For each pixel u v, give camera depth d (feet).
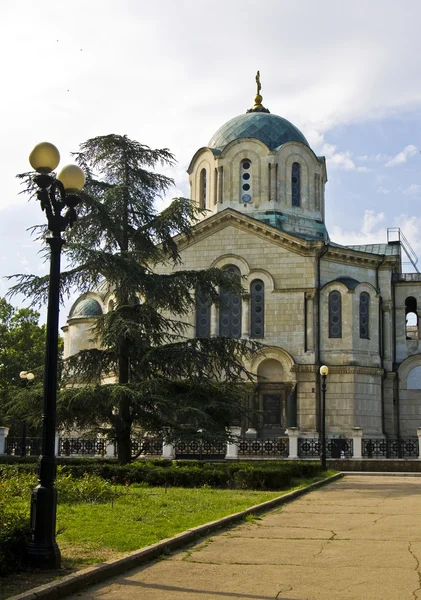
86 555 39.88
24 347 226.38
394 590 33.76
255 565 39.19
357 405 156.56
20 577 35.19
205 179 184.85
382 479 104.12
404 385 168.45
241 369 108.37
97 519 52.95
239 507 61.41
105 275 102.58
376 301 163.94
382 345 167.43
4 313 226.58
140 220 110.11
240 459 123.44
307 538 47.65
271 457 129.08
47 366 41.09
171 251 119.03
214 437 97.04
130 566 38.60
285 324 159.74
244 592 33.60
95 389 96.63
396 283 174.60
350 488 86.89
